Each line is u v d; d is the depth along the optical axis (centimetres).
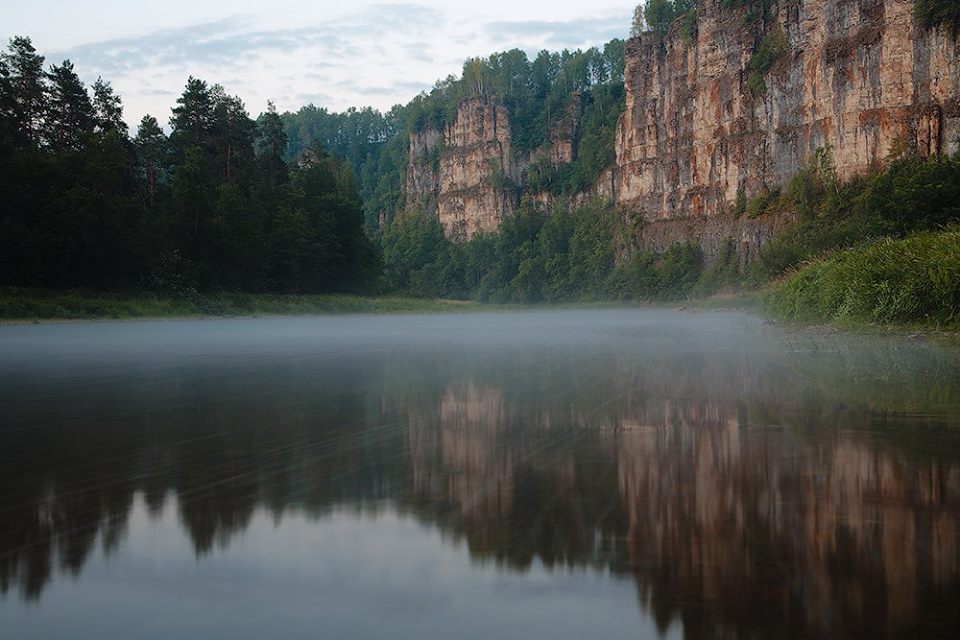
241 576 360
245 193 8625
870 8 10706
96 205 5572
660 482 529
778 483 517
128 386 1212
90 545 407
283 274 8569
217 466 605
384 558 381
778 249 9081
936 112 9850
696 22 14688
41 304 4653
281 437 738
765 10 13275
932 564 356
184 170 7119
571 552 384
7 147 5450
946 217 5088
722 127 13788
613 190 17762
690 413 857
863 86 10638
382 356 1875
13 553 395
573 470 575
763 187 12800
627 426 777
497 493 508
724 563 364
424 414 884
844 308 2484
